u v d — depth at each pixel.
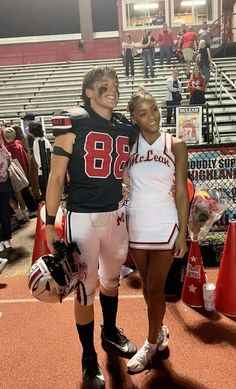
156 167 2.57
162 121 11.21
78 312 2.64
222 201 3.65
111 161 2.43
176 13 19.45
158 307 2.69
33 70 18.72
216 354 2.90
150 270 2.66
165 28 16.59
